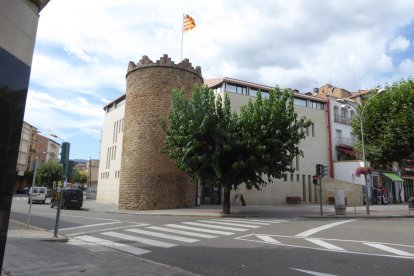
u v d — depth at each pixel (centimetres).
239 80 3556
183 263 821
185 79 3162
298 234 1282
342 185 3659
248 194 3416
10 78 480
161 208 2917
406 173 4603
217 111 2347
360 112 2792
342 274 697
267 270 738
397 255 874
